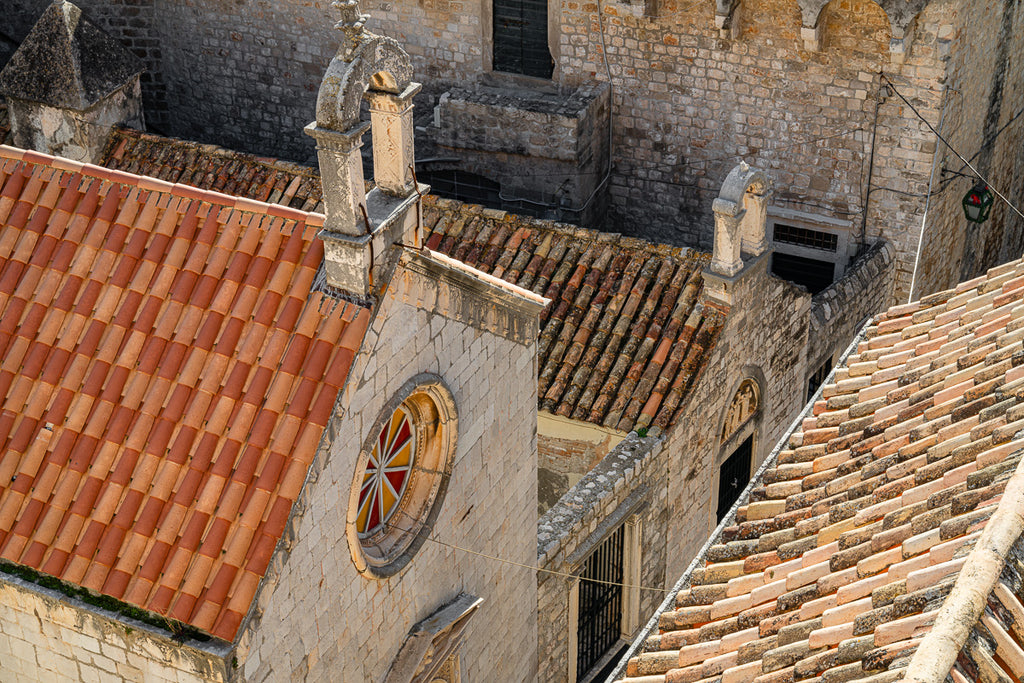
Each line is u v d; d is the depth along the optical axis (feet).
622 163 220.23
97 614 99.19
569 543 147.95
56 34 190.70
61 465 103.40
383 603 115.65
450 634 125.80
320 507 101.76
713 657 88.79
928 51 186.29
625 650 167.94
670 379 161.07
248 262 107.14
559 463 168.86
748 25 197.16
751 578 95.81
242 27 234.79
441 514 121.70
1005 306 115.55
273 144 245.04
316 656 107.34
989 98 217.56
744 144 208.03
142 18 241.14
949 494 88.12
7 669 108.88
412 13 220.84
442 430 118.52
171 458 101.14
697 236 220.64
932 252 211.41
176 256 108.68
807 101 199.11
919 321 125.29
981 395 101.04
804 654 80.89
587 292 170.60
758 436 187.52
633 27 205.26
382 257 102.17
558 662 158.61
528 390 134.92
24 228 113.09
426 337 110.93
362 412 103.86
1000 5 205.98
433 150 217.97
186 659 97.60
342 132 94.99
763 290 170.30
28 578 101.91
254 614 97.30
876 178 200.54
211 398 102.89
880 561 86.17
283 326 103.35
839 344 203.62
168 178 194.59
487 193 220.23
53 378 106.42
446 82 225.15
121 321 107.04
